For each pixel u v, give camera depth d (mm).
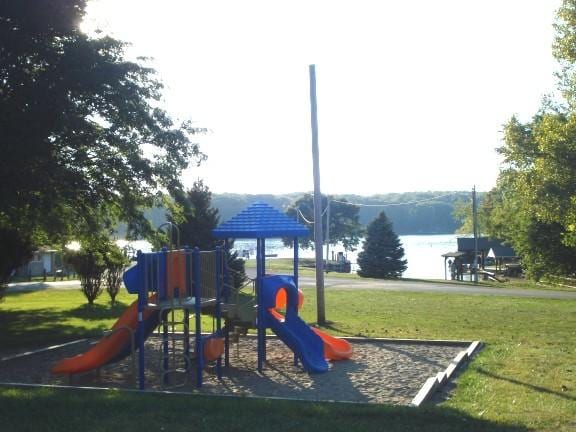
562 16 24266
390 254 58312
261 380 10336
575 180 23812
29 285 41875
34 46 15352
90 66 15875
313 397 8992
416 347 13328
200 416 7207
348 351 12016
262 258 11922
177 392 8867
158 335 15453
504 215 53594
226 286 11555
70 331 16406
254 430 6680
